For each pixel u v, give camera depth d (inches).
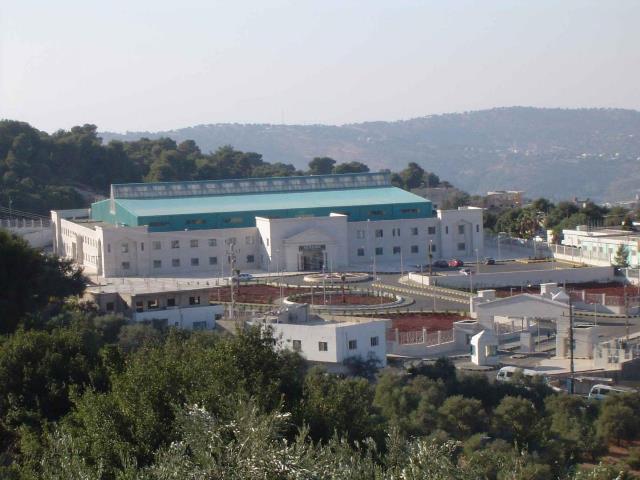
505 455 2701.8
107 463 2455.7
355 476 1962.4
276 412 2150.6
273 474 1914.4
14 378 3346.5
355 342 5413.4
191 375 2827.3
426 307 7519.7
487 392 4648.1
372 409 3892.7
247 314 6540.4
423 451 1967.3
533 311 6579.7
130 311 6323.8
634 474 3688.5
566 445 3944.4
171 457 1966.0
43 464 2174.0
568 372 5556.1
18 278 5319.9
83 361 3415.4
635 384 5418.3
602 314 7386.8
